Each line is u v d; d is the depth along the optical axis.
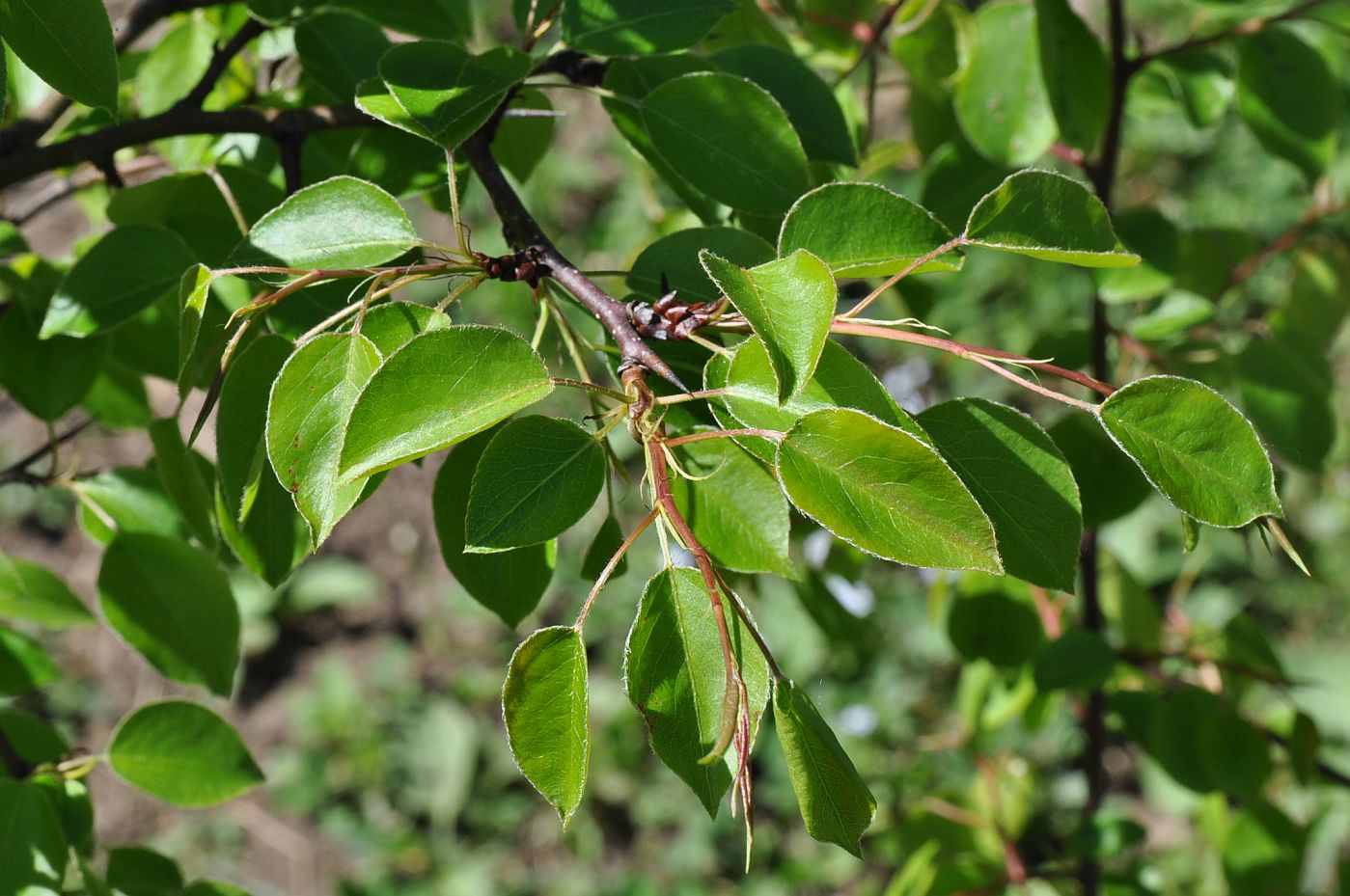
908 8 1.14
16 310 1.03
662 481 0.84
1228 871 1.26
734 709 0.81
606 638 2.97
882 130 3.05
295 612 3.14
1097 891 1.36
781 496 0.90
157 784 1.00
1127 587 1.40
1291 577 2.94
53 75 0.88
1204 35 1.20
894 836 1.54
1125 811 2.66
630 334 0.87
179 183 0.99
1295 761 1.22
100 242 0.96
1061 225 0.88
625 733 2.89
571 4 0.95
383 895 2.69
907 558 0.83
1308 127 1.11
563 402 2.27
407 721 2.96
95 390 1.08
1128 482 1.08
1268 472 0.85
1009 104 1.11
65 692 2.87
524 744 0.84
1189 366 1.14
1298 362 1.11
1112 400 0.85
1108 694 1.32
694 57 0.99
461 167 0.96
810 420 0.83
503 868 2.78
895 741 2.75
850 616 1.11
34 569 1.06
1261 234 3.15
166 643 1.00
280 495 0.93
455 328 0.84
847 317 0.87
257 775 1.01
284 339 0.90
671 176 0.99
